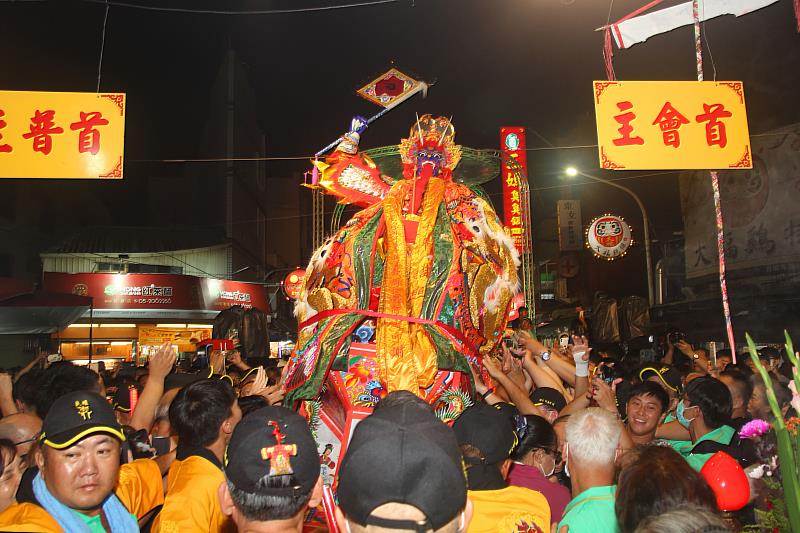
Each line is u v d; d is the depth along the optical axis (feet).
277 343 92.79
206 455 11.44
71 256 103.86
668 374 21.31
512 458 12.87
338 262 14.96
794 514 7.70
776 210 49.39
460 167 18.24
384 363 13.17
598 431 10.37
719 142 23.06
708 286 56.90
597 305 66.33
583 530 9.75
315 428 13.97
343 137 17.17
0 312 44.75
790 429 8.14
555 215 106.73
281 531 7.32
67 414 9.43
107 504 10.32
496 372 16.55
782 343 48.42
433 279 14.15
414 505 5.78
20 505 9.56
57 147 23.39
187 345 83.82
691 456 13.94
